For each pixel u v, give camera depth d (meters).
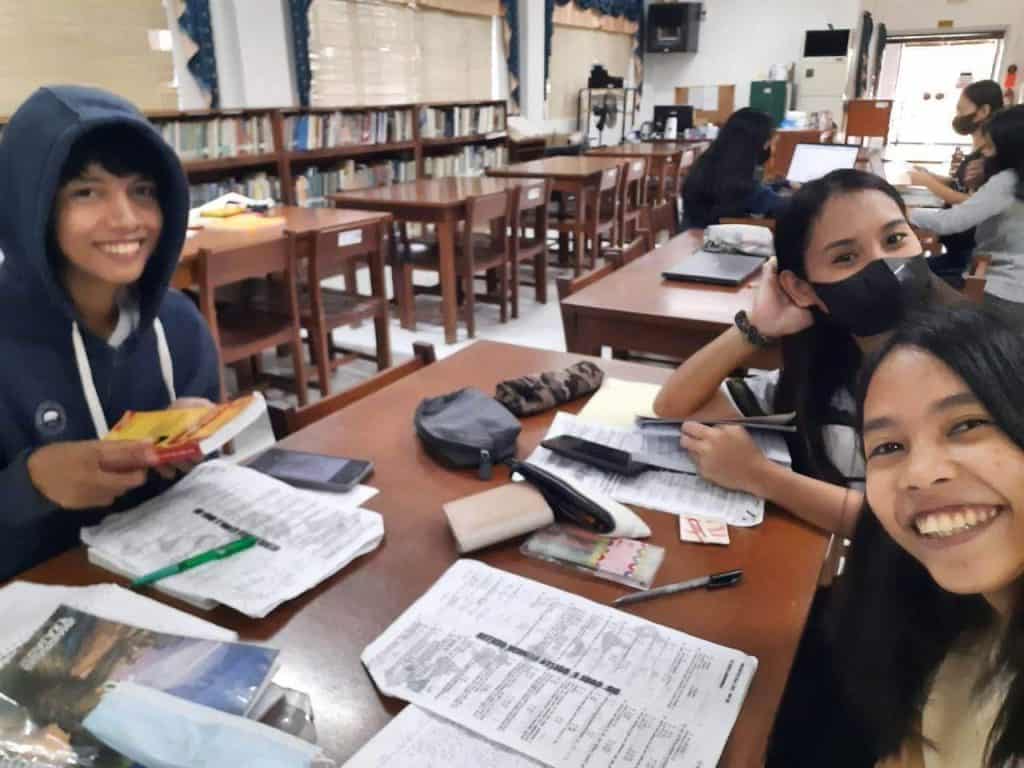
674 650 0.80
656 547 1.00
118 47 4.34
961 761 0.66
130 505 1.19
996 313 0.58
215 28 4.83
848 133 7.84
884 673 0.73
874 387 0.59
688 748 0.68
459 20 7.07
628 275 2.54
